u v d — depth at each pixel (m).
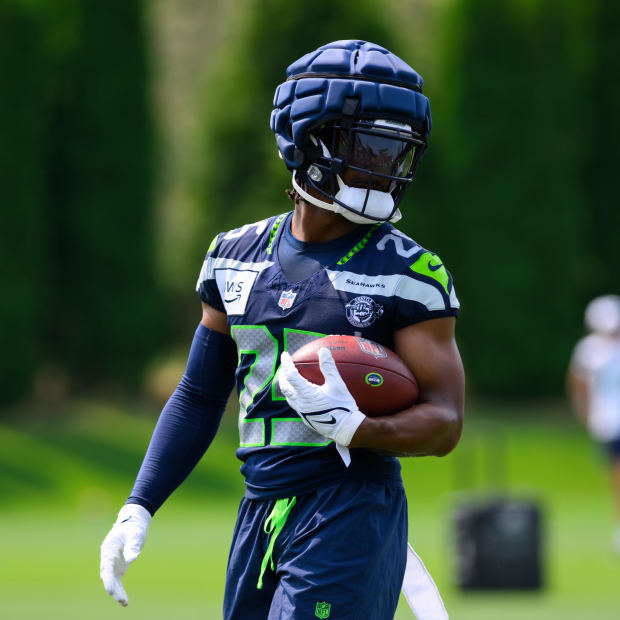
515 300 107.44
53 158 102.06
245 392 13.34
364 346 12.67
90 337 104.00
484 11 108.31
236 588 13.39
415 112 12.94
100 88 102.56
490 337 107.38
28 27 94.94
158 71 109.31
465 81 108.38
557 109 110.38
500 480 84.00
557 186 108.75
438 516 69.56
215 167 112.88
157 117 106.69
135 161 103.81
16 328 94.62
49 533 57.88
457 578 35.66
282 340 13.00
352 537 12.56
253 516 13.27
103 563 13.23
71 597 34.22
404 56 113.31
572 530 58.34
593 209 116.38
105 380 105.94
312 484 12.78
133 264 103.94
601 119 115.75
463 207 108.12
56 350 104.38
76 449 83.81
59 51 101.75
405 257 12.94
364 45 13.27
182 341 123.25
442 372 12.77
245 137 112.12
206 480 81.00
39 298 97.00
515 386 107.88
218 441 90.00
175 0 185.50
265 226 13.70
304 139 13.01
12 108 94.25
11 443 83.69
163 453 14.09
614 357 48.38
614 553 46.91
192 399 14.23
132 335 104.06
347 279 12.91
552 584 37.75
